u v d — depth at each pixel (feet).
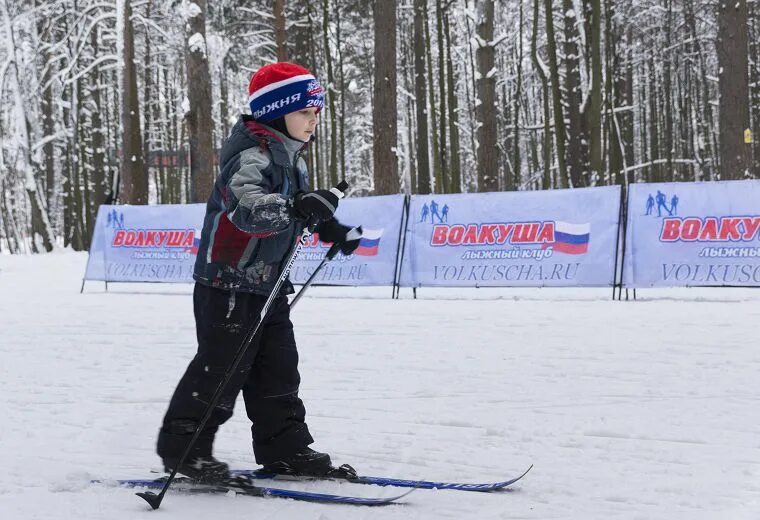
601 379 25.04
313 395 23.88
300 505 14.07
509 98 184.75
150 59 179.11
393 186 80.59
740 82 68.95
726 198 45.98
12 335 38.45
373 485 15.19
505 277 50.37
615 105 137.59
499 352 30.45
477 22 93.50
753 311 40.27
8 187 188.75
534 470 15.92
